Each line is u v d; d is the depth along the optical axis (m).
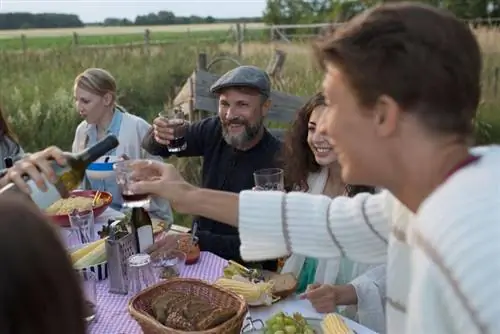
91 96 3.57
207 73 4.88
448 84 0.81
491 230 0.73
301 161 2.52
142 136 3.64
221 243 2.65
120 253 1.97
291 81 7.06
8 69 9.48
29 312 0.55
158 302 1.63
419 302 0.77
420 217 0.82
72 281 0.59
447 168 0.86
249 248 1.49
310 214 1.42
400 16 0.85
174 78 9.34
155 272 2.06
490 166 0.82
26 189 1.30
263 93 2.87
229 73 2.96
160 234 2.49
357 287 2.01
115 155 3.59
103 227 2.41
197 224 2.97
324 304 1.86
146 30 11.98
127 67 9.62
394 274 1.12
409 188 0.91
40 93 8.38
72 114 7.21
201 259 2.26
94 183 3.29
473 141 0.87
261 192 1.48
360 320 2.00
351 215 1.37
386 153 0.89
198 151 3.17
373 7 0.92
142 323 1.56
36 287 0.55
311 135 2.40
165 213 3.14
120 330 1.75
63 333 0.57
